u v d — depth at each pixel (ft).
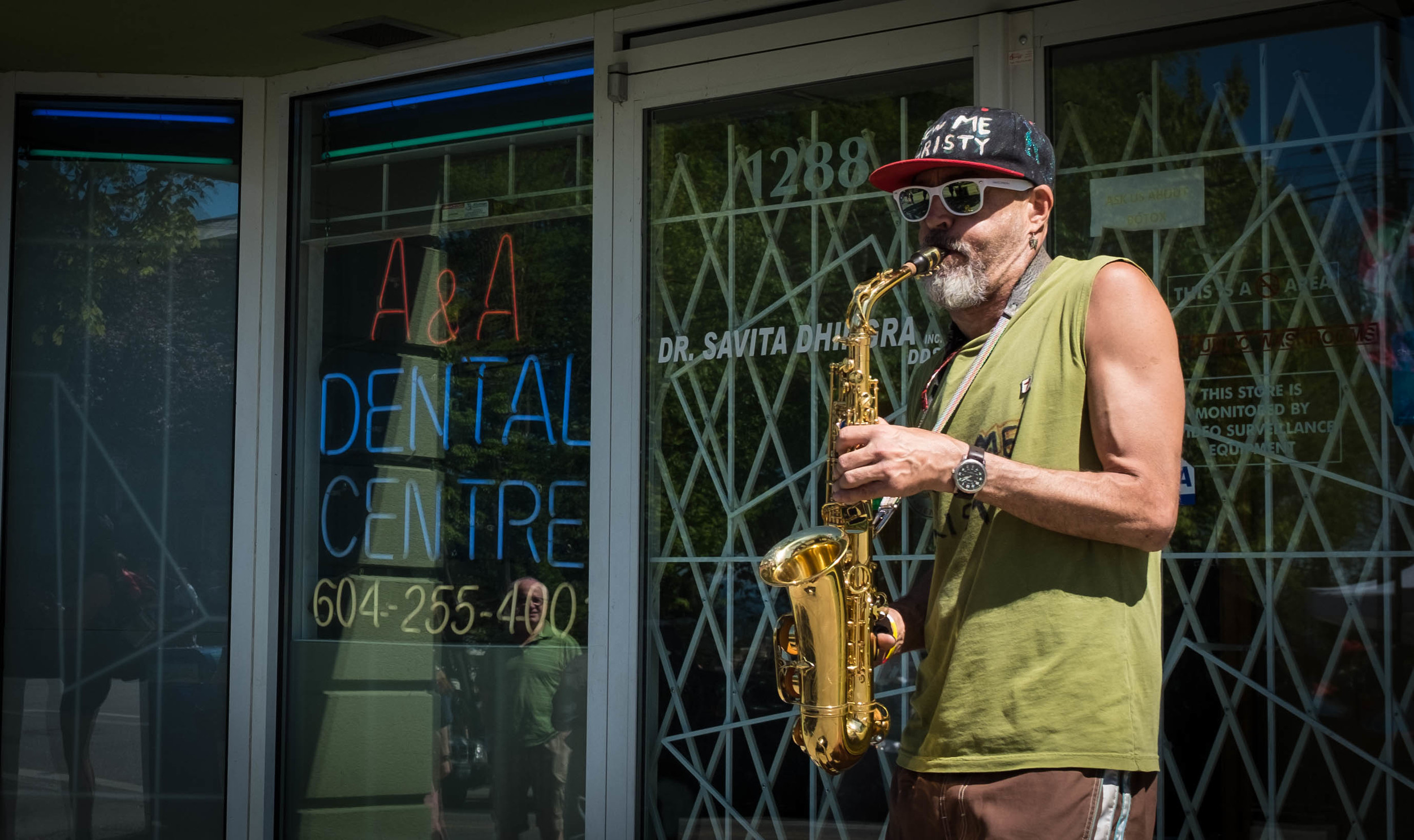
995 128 7.87
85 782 15.16
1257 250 10.79
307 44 14.49
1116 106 11.32
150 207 15.56
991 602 7.38
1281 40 10.76
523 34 14.02
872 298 9.20
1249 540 10.73
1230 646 10.75
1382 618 10.30
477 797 14.06
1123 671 7.14
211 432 15.38
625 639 13.19
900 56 12.16
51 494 15.37
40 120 15.57
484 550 14.20
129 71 15.31
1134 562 7.30
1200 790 10.81
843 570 8.43
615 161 13.55
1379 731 10.27
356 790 14.61
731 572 12.87
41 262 15.52
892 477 7.18
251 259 15.38
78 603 15.29
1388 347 10.35
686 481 13.12
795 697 8.77
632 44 13.60
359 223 15.08
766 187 12.89
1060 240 11.46
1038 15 11.56
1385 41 10.42
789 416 12.70
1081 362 7.38
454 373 14.48
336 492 14.96
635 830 13.00
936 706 7.71
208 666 15.19
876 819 12.10
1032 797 7.06
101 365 15.46
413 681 14.44
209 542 15.28
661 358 13.32
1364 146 10.47
